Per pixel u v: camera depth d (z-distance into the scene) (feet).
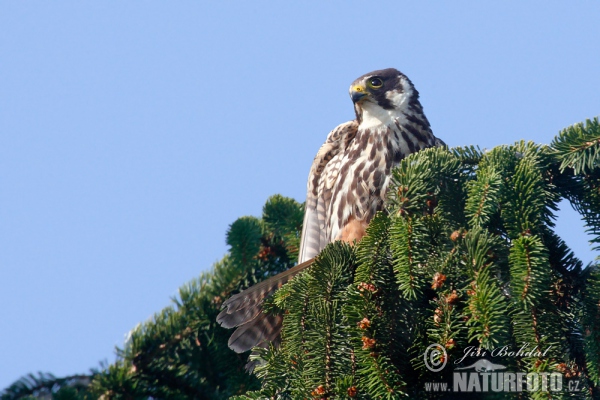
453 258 28.17
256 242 44.80
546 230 30.83
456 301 27.73
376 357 27.45
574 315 29.48
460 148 33.01
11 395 40.55
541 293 27.40
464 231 29.22
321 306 29.04
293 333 29.96
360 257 29.91
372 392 27.12
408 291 28.30
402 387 27.37
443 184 31.78
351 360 28.35
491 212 29.60
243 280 44.65
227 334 43.57
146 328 43.47
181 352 43.29
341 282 30.09
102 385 41.01
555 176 32.53
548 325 27.55
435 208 30.99
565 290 30.12
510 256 27.73
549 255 30.45
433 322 28.07
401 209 30.91
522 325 27.55
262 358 30.60
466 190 31.55
